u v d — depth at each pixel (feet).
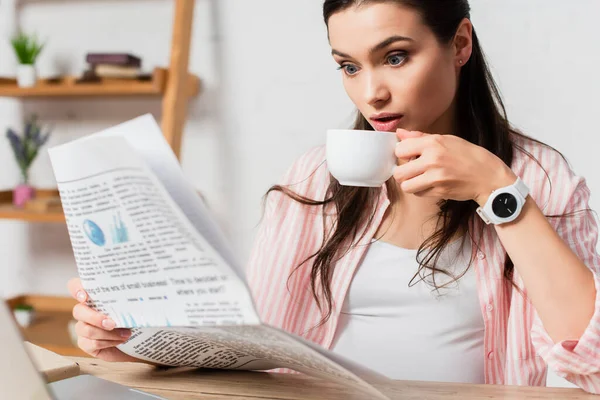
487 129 4.01
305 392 2.77
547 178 3.95
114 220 2.31
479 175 2.94
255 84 8.10
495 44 7.25
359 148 2.98
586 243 3.80
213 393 2.74
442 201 3.94
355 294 4.06
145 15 8.48
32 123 8.77
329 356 2.21
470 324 3.92
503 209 2.96
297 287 4.30
